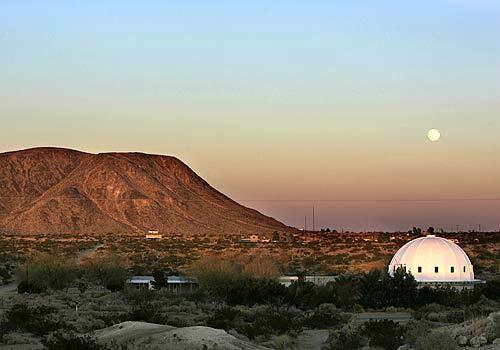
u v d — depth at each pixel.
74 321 54.06
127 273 103.94
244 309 67.31
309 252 174.50
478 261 138.38
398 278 72.94
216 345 34.06
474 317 50.81
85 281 100.31
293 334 49.59
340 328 52.56
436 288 75.88
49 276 93.12
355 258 150.25
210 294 78.88
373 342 42.78
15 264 128.62
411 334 41.31
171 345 34.25
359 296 75.88
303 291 72.81
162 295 80.69
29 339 43.97
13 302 72.75
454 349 38.59
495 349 37.44
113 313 61.56
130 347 34.28
